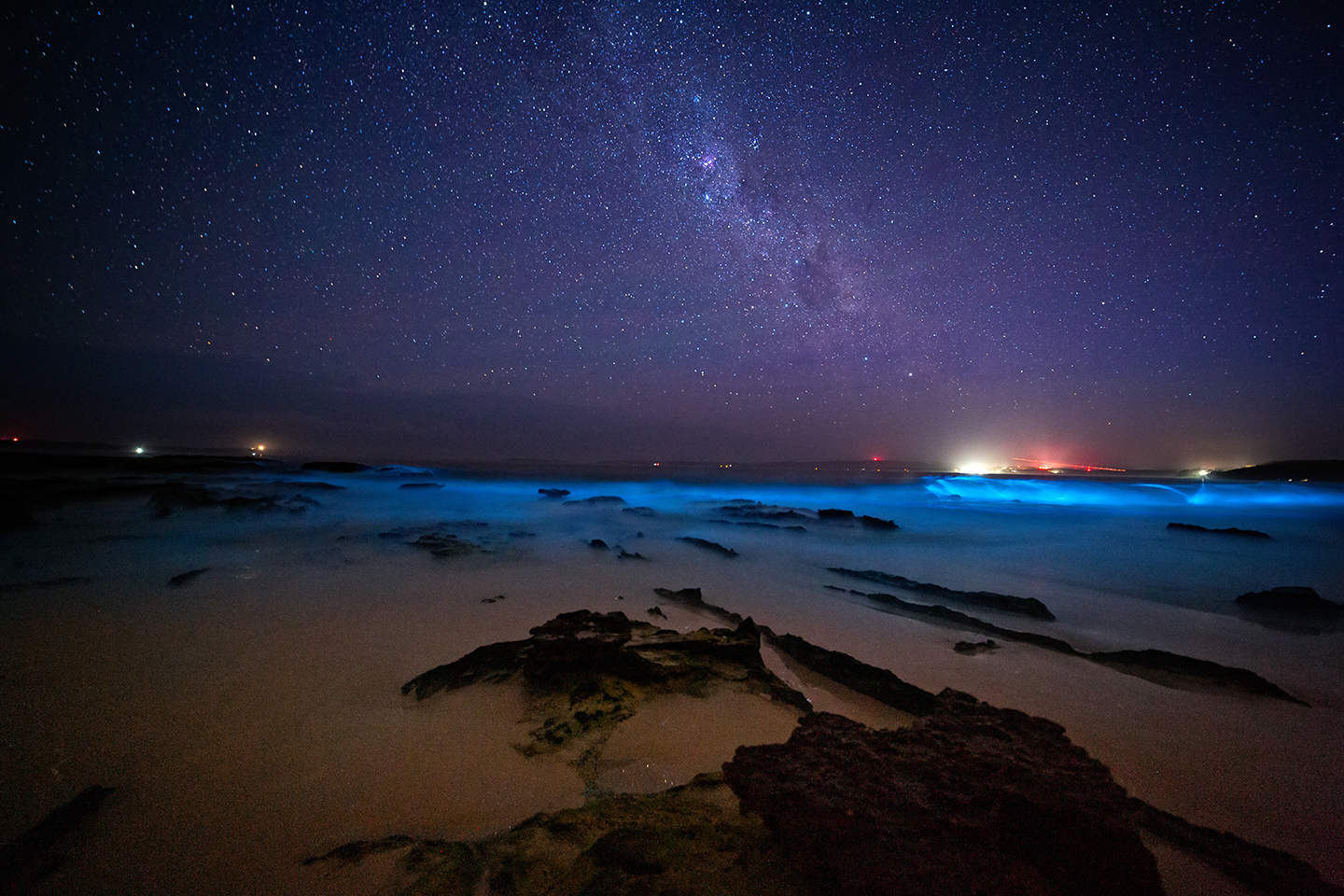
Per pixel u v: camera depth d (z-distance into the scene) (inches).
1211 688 180.1
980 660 204.8
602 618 192.5
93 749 124.3
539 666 154.6
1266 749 142.2
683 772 112.0
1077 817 69.9
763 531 530.6
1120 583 338.3
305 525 466.0
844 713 161.6
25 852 89.1
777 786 79.7
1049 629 248.1
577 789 106.3
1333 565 392.8
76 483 519.5
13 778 112.7
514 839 84.0
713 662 164.2
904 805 74.5
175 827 96.9
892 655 208.7
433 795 105.3
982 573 362.9
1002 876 64.7
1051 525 595.5
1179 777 129.6
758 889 66.1
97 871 86.5
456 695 148.9
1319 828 111.9
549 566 347.3
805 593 301.3
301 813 100.7
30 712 141.6
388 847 87.6
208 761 118.8
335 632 210.4
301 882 81.9
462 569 327.0
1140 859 66.4
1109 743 145.5
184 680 162.9
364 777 112.2
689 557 392.8
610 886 67.9
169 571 298.0
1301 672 200.2
